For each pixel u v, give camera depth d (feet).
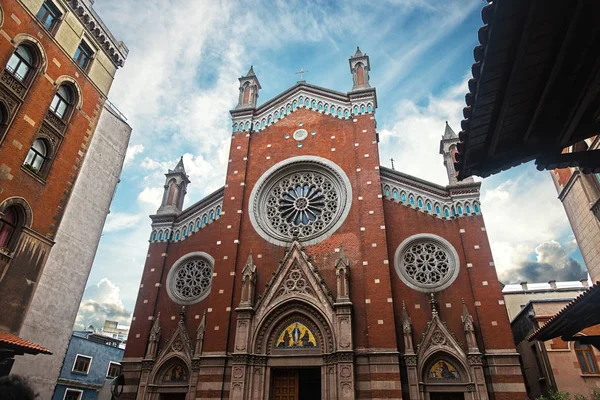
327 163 125.39
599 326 108.78
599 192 100.37
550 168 37.70
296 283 106.32
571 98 30.81
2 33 82.17
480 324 97.71
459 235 110.52
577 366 107.14
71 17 101.19
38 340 90.68
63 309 98.32
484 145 36.58
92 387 171.94
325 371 95.61
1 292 79.77
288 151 132.26
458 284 104.27
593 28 25.18
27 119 87.04
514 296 182.39
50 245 91.15
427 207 115.96
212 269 122.31
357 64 142.61
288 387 99.55
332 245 112.47
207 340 105.81
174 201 141.28
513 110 32.19
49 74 93.45
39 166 91.45
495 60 28.09
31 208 87.20
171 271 126.21
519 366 91.30
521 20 25.35
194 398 102.53
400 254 110.52
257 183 128.36
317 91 140.36
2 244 81.82
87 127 104.27
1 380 15.15
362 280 105.29
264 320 103.09
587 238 107.76
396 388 90.48
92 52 108.47
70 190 97.66
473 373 91.35
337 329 97.14
